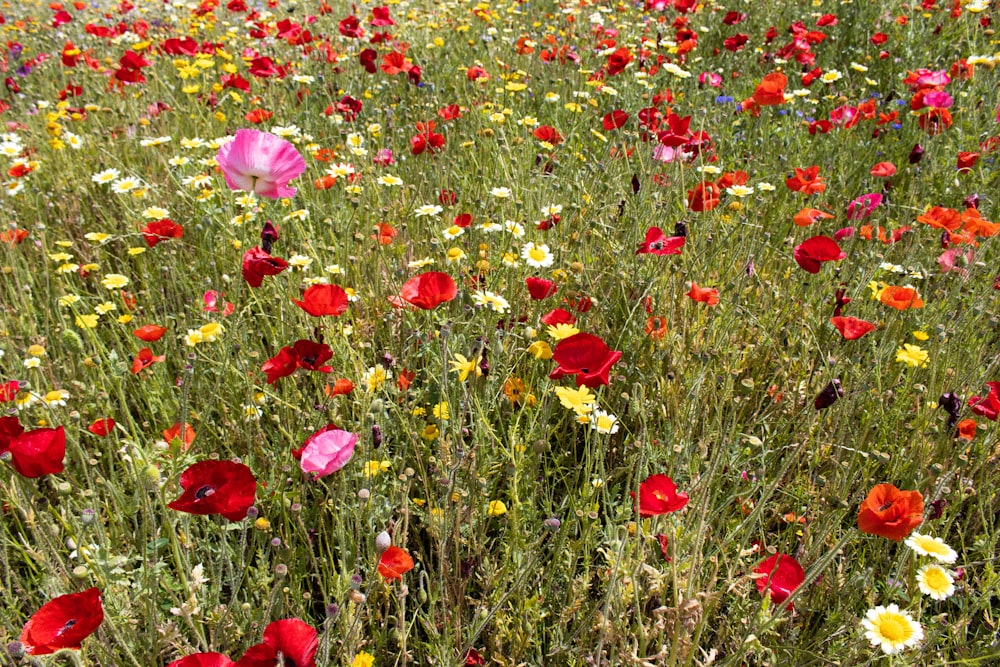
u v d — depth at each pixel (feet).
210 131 16.78
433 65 22.16
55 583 6.07
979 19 20.08
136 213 12.97
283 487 6.88
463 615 7.04
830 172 15.20
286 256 11.95
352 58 20.66
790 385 9.64
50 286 11.03
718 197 11.10
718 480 7.52
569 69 20.31
